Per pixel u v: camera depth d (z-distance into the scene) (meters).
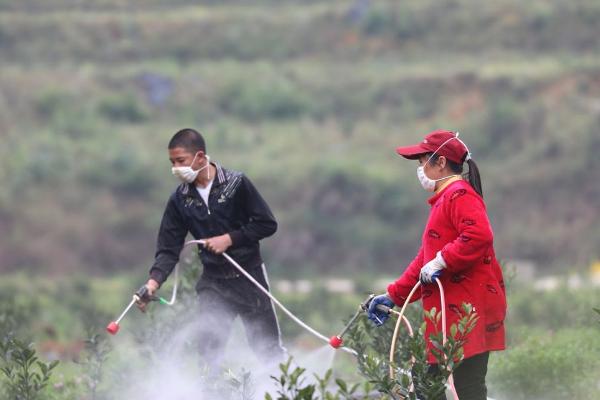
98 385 21.61
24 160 156.38
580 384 19.70
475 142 155.38
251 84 189.62
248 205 18.08
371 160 160.88
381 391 13.93
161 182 153.38
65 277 129.88
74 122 173.00
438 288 14.76
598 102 161.50
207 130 177.12
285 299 61.12
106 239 143.38
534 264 125.81
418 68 190.88
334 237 140.75
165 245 18.38
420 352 13.77
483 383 14.73
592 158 143.38
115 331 17.28
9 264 138.25
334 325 42.22
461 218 14.38
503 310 14.78
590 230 133.25
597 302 32.38
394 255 138.38
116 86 188.00
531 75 173.75
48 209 146.62
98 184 152.38
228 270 18.17
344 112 181.12
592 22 196.62
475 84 178.62
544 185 142.25
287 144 169.50
